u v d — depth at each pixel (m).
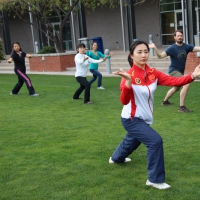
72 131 6.65
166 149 5.40
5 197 4.02
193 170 4.55
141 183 4.23
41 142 6.03
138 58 3.93
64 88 12.05
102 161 5.01
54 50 19.50
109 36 27.16
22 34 31.53
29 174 4.64
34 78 15.59
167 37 24.33
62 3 19.27
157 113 7.75
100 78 11.41
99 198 3.91
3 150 5.67
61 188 4.20
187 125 6.68
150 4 24.53
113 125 6.98
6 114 8.34
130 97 3.98
